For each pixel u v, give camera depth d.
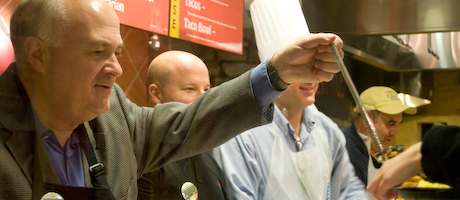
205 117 0.79
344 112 1.21
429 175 0.67
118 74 0.65
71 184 0.65
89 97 0.62
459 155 0.65
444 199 0.69
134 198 0.74
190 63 1.01
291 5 0.98
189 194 0.81
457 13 1.34
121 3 0.98
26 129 0.58
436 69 1.62
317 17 1.34
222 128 0.80
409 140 1.30
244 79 0.78
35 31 0.57
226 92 0.79
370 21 1.37
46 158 0.60
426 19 1.35
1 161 0.55
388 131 1.05
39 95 0.59
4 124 0.57
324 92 1.23
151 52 1.10
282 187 0.96
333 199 0.95
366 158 0.94
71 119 0.63
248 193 0.95
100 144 0.70
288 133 1.01
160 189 0.79
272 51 1.01
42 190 0.59
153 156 0.80
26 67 0.58
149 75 1.04
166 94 1.01
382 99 1.06
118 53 0.69
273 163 0.97
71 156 0.67
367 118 0.71
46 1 0.58
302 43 0.71
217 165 0.97
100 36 0.60
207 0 1.17
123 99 0.81
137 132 0.80
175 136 0.80
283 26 0.98
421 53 1.62
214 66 1.22
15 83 0.58
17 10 0.58
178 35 1.11
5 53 0.60
